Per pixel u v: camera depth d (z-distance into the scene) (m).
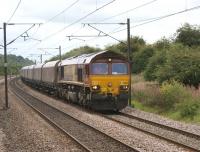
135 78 56.62
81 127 21.80
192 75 37.19
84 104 31.56
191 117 25.50
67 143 16.88
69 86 37.59
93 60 29.06
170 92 30.30
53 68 46.03
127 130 20.42
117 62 29.39
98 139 17.81
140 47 82.44
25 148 15.92
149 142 16.81
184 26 65.44
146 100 33.25
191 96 29.44
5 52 34.47
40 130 20.72
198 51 40.53
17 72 161.50
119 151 15.04
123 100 29.33
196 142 17.16
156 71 44.66
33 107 32.78
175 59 38.97
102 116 27.08
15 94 52.06
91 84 29.00
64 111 30.61
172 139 17.80
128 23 33.03
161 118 25.75
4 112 30.19
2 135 19.36
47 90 53.91
